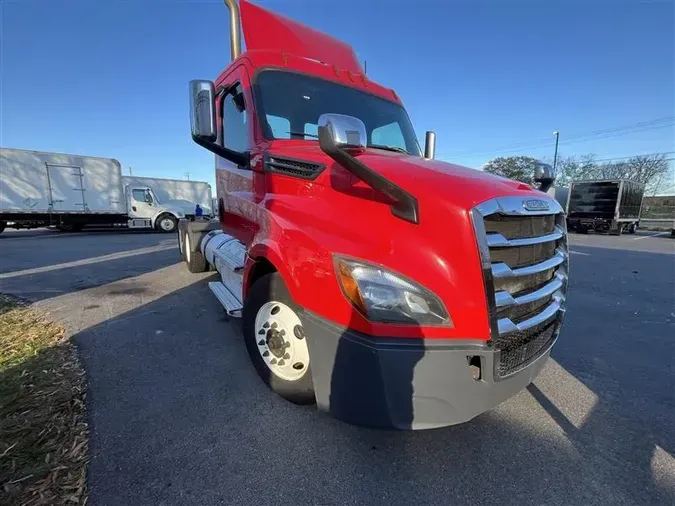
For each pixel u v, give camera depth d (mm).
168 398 2805
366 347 1949
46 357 3451
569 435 2482
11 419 2492
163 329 4223
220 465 2135
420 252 1958
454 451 2297
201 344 3816
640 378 3328
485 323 1906
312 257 2182
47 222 17969
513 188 2236
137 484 1979
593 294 6543
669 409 2828
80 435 2350
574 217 25984
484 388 1971
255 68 3459
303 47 3920
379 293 1946
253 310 2828
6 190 16734
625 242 18266
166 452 2225
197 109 2947
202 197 26031
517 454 2287
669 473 2164
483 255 1886
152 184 23969
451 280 1907
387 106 4004
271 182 3041
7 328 4184
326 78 3736
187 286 6258
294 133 3389
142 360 3436
